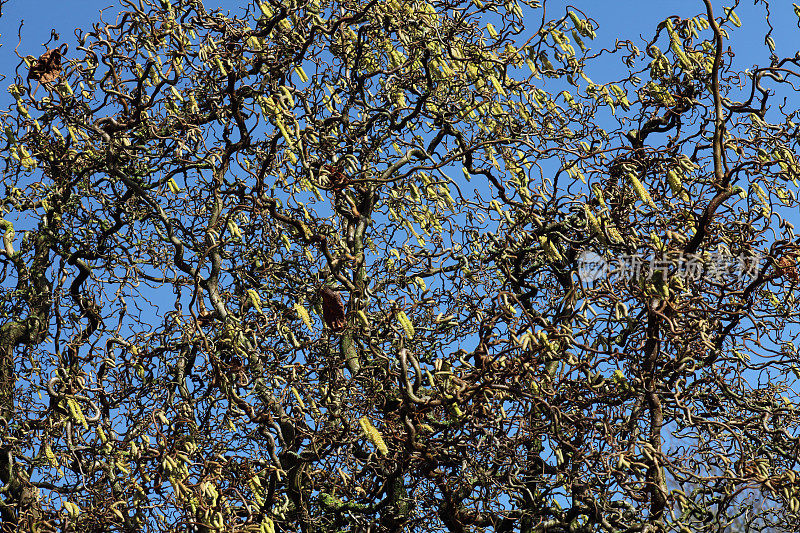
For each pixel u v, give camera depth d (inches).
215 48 395.2
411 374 365.7
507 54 412.5
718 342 346.6
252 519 317.4
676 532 336.8
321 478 362.3
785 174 355.6
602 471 327.6
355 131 427.8
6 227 434.3
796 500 301.9
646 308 313.6
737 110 378.6
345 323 333.1
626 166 304.7
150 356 381.4
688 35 391.5
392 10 410.9
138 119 367.6
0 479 394.0
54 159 438.3
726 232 339.6
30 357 425.4
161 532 339.6
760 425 348.5
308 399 367.9
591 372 314.3
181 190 418.6
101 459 383.6
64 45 397.7
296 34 388.2
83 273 443.2
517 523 369.7
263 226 416.8
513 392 293.1
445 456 343.9
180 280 402.6
